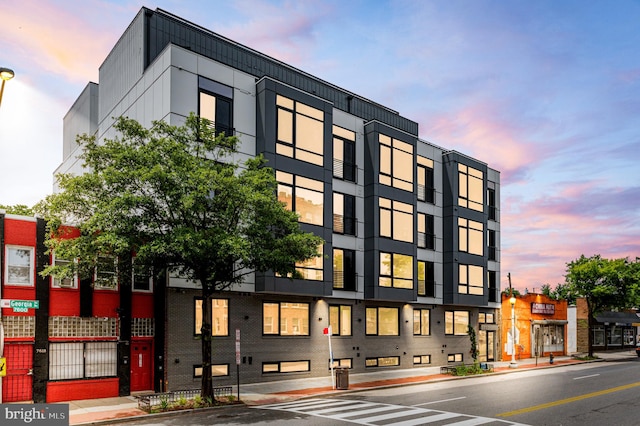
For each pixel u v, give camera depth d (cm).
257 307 2586
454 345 3659
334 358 2891
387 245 3134
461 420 1588
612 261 4584
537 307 4444
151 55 2666
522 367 3497
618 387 2420
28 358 1906
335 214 3000
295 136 2739
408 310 3362
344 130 3111
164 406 1767
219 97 2544
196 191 1720
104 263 1862
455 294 3559
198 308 2370
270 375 2589
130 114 2767
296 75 3216
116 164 1811
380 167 3177
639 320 5925
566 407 1845
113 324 2130
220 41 2903
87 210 1870
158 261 1862
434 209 3638
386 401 2006
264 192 1897
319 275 2767
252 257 1906
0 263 1875
